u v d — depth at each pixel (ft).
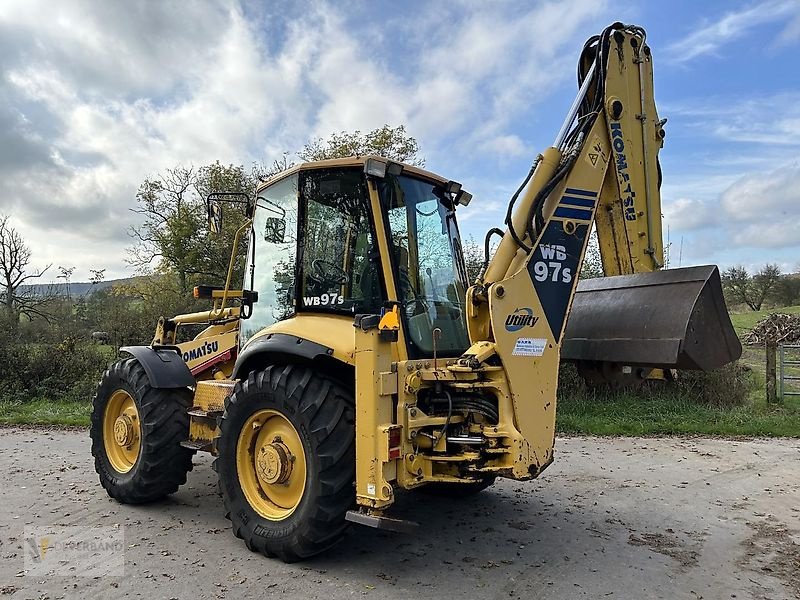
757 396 37.83
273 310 15.51
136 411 17.42
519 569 12.54
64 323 48.01
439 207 15.58
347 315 13.79
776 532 14.84
